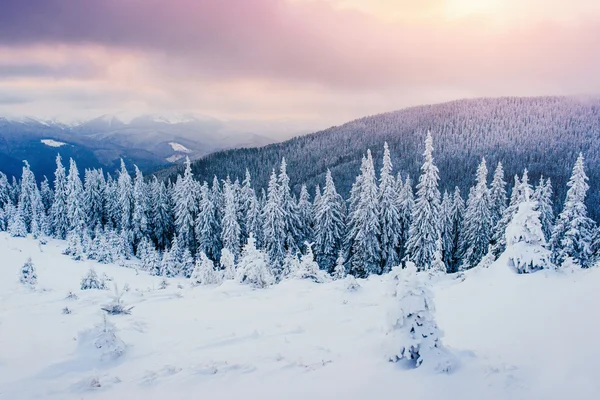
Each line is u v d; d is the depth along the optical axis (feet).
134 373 24.09
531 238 40.63
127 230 183.42
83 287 78.74
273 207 144.87
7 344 28.58
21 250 138.31
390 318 23.11
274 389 21.11
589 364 19.29
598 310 25.46
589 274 34.81
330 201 144.87
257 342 29.86
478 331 28.07
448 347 24.07
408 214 140.05
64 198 195.52
